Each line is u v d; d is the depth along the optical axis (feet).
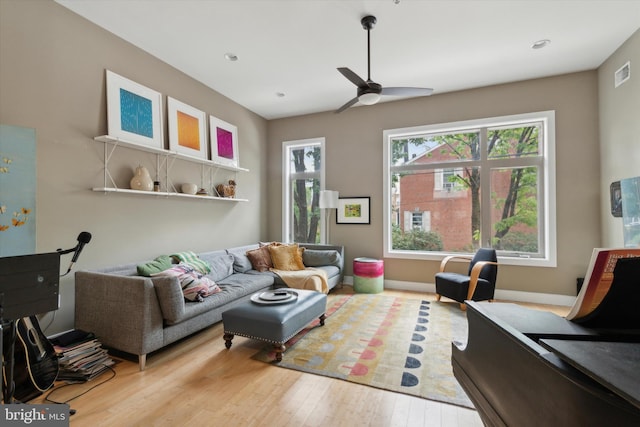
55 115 8.56
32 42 8.09
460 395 6.41
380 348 8.66
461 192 15.15
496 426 3.66
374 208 16.46
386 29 9.92
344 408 6.02
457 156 15.26
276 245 15.49
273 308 8.55
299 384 6.88
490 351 3.89
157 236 11.51
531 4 8.74
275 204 18.71
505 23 9.62
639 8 8.89
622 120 10.88
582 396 2.40
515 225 14.14
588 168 12.64
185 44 10.77
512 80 13.66
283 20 9.46
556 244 13.07
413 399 6.30
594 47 10.99
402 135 16.12
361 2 8.66
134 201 10.69
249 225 17.10
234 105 16.08
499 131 14.48
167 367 7.68
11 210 7.59
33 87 8.11
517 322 3.92
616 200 10.94
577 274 12.81
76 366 6.93
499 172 14.43
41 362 6.44
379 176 16.37
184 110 12.72
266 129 18.75
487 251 12.75
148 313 7.57
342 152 17.20
